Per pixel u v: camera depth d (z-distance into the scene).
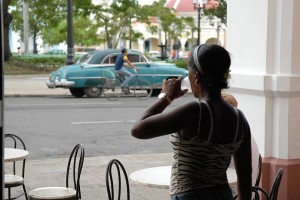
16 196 6.15
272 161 6.07
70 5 25.12
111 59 20.09
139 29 62.31
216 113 2.94
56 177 7.84
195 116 2.91
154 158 9.40
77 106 17.22
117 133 12.20
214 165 2.94
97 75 19.81
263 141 6.12
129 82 19.66
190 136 2.91
